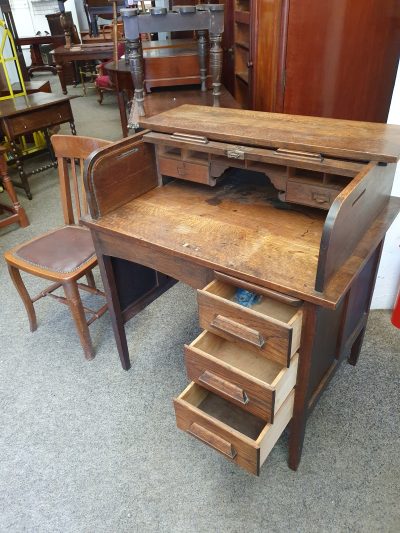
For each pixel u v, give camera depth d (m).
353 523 1.22
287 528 1.21
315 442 1.44
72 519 1.27
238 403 1.13
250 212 1.35
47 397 1.67
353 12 1.61
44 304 2.20
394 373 1.69
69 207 1.98
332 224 0.89
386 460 1.38
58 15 6.57
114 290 1.58
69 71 7.10
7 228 2.94
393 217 1.24
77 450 1.47
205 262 1.12
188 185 1.58
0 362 1.85
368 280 1.45
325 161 1.13
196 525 1.24
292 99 1.81
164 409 1.60
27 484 1.37
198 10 1.67
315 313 1.00
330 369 1.36
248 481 1.34
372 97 1.75
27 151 3.95
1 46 3.47
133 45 1.54
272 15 1.78
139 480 1.37
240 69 2.56
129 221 1.34
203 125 1.38
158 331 1.98
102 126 4.92
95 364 1.82
